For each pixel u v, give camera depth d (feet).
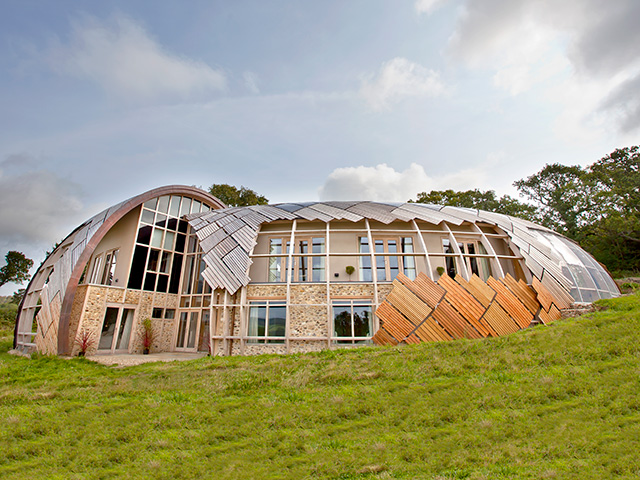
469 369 37.65
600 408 26.14
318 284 62.59
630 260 142.31
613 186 156.66
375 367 40.70
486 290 59.77
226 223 77.30
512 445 22.36
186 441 25.39
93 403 33.88
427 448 22.84
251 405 31.78
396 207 78.23
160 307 82.64
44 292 73.82
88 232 76.48
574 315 60.18
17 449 24.31
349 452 22.98
